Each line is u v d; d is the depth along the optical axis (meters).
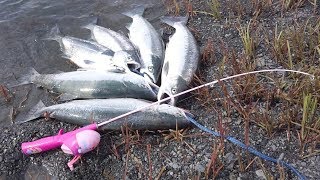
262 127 0.71
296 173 0.64
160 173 0.67
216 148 0.67
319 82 0.72
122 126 0.72
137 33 0.92
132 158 0.71
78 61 0.88
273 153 0.68
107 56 0.84
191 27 0.98
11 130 0.77
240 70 0.80
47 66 0.92
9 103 0.83
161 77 0.83
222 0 1.05
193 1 1.07
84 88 0.79
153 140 0.73
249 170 0.65
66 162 0.71
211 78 0.83
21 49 0.97
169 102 0.76
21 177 0.71
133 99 0.76
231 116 0.74
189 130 0.73
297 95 0.73
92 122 0.74
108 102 0.75
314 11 0.94
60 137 0.71
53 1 1.12
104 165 0.71
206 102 0.77
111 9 1.08
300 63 0.81
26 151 0.71
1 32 1.02
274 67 0.82
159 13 1.05
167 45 0.90
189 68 0.81
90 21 1.03
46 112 0.77
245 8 1.00
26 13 1.08
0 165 0.72
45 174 0.71
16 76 0.89
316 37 0.85
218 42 0.92
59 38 0.96
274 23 0.94
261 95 0.76
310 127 0.68
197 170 0.67
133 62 0.80
